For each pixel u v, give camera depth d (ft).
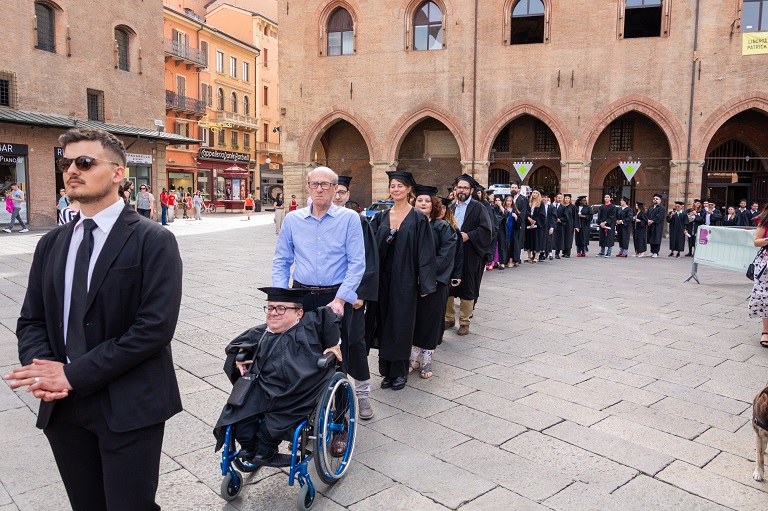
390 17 88.89
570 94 83.05
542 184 94.73
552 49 83.30
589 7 81.56
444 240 19.92
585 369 21.13
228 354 12.48
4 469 13.42
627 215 61.77
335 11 92.38
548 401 17.98
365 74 90.68
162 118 110.32
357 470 13.58
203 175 158.51
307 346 12.11
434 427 16.03
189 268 44.86
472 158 87.15
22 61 82.69
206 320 27.78
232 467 12.17
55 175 87.66
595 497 12.41
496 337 25.63
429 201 20.15
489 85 85.92
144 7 104.42
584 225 61.82
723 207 91.20
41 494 12.37
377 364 22.03
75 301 8.30
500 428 15.98
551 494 12.53
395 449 14.69
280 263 15.60
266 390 11.68
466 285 25.32
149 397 8.48
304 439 11.70
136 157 101.04
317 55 92.63
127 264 8.32
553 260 57.77
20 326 8.84
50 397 7.69
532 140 94.02
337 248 15.31
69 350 8.29
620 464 13.93
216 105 162.20
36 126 82.69
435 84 87.86
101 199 8.50
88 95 94.38
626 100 81.25
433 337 19.72
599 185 91.76
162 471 13.48
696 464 13.94
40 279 8.84
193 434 15.42
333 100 92.53
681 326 27.71
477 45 85.87
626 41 80.84
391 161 90.58
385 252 18.39
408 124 89.66
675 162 80.43
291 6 93.09
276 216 79.77
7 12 80.33
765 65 76.95
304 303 15.25
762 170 88.43
